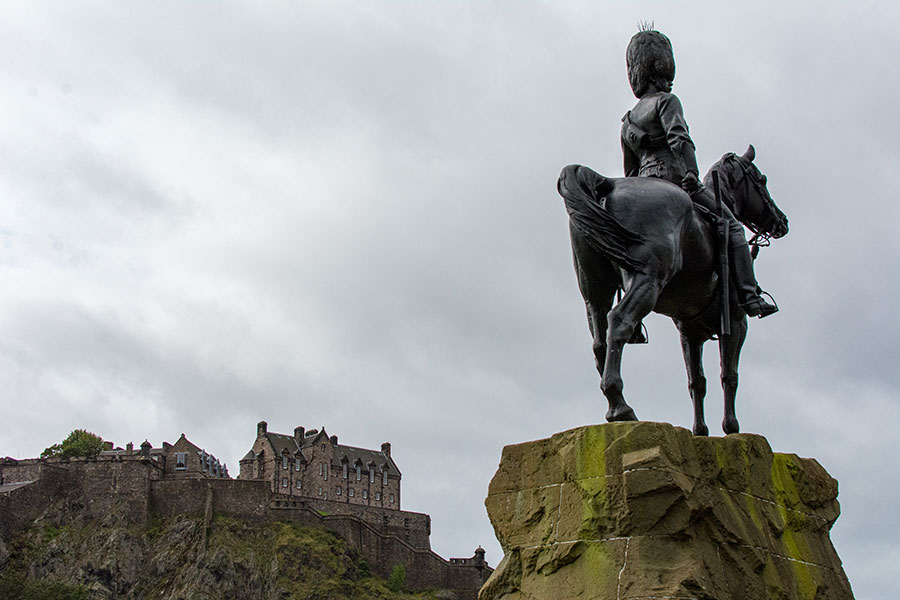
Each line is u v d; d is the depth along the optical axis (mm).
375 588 120375
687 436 9328
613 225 9906
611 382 9469
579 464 9086
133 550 117875
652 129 11227
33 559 114812
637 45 11781
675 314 11398
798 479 10734
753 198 12922
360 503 150000
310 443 150500
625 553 8633
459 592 126312
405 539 136250
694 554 8641
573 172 10188
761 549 9516
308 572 118938
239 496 125750
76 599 110125
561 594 8828
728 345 11312
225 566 117312
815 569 10250
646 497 8695
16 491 119000
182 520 122625
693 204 10742
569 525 9000
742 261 11125
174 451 136500
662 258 9922
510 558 9344
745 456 9953
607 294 10398
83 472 123625
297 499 133750
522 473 9539
